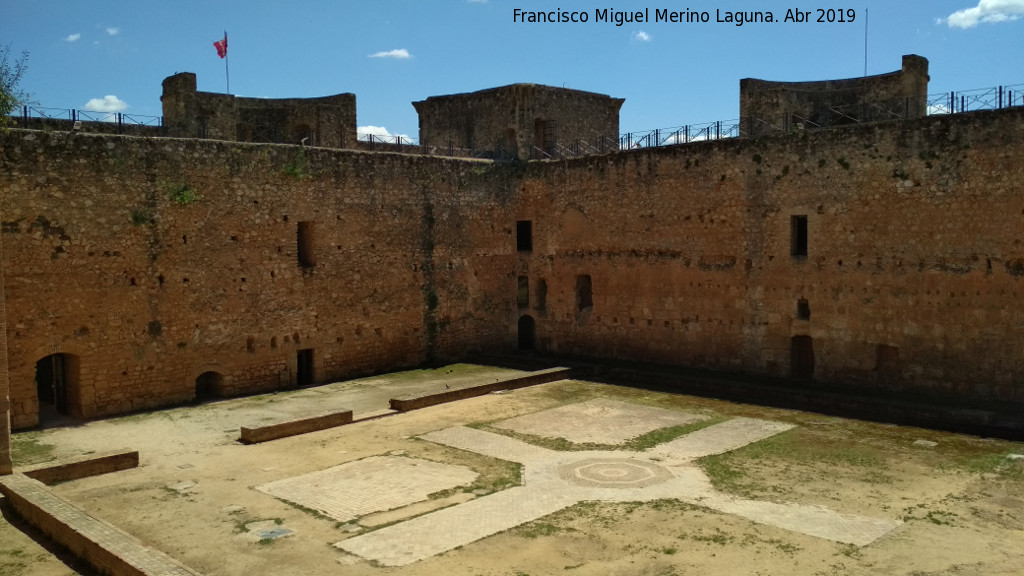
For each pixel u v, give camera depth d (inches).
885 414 1011.9
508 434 938.7
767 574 552.1
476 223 1464.1
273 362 1202.6
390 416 1035.9
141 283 1061.1
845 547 595.8
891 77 1306.6
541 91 1556.3
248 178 1163.3
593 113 1673.2
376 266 1325.0
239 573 562.9
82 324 1010.7
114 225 1034.1
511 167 1509.6
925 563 566.9
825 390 1110.4
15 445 895.7
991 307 1010.1
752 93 1343.5
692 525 643.5
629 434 934.4
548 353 1497.3
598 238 1413.6
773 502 696.4
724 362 1268.5
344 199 1278.3
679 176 1304.1
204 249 1120.2
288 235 1211.2
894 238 1088.8
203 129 1294.3
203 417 1031.0
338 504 700.0
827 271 1152.8
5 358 741.9
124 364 1050.1
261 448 884.0
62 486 753.6
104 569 560.1
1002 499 696.4
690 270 1298.0
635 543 609.0
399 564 575.8
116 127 1203.9
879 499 700.7
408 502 704.4
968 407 980.6
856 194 1120.2
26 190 960.9
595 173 1411.2
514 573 560.1
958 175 1029.8
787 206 1188.5
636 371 1272.1
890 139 1086.4
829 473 776.9
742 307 1242.6
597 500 705.0
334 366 1277.1
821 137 1150.3
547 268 1493.6
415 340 1386.6
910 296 1077.8
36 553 602.5
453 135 1664.6
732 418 1011.3
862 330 1123.9
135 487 750.5
